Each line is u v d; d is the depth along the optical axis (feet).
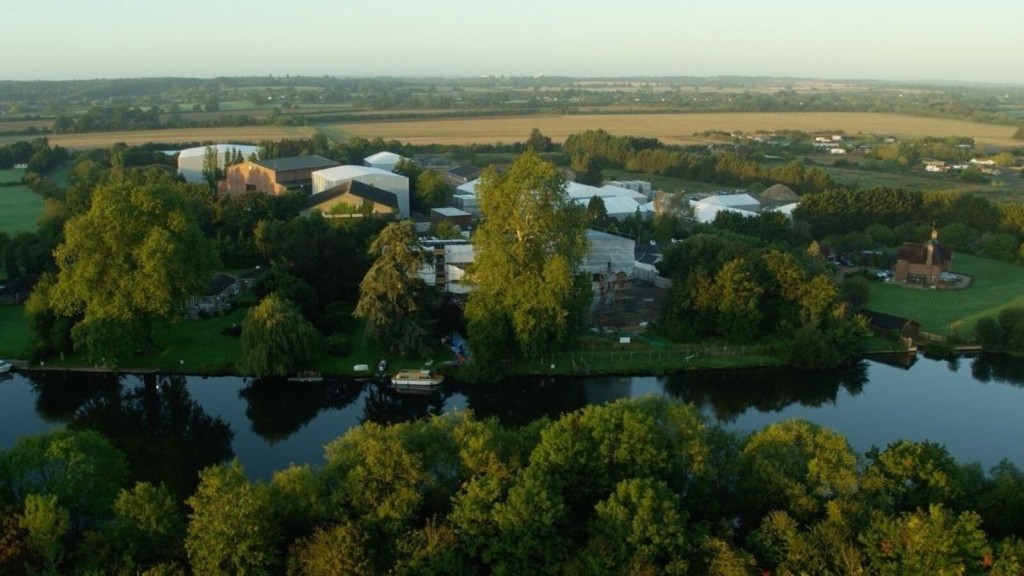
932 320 432.25
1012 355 388.37
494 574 172.24
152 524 175.01
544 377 355.15
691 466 196.34
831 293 391.65
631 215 653.71
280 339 341.82
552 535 176.35
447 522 181.06
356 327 404.57
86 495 187.93
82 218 345.92
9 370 351.46
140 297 339.16
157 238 339.98
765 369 367.86
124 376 350.64
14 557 164.86
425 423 222.07
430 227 573.74
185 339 383.04
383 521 177.47
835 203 628.69
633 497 176.76
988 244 579.89
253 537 168.45
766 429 208.23
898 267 512.63
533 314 346.13
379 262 363.76
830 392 344.49
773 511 182.91
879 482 190.19
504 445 206.90
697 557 175.22
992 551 167.73
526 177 355.77
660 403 218.18
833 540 173.68
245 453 288.30
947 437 299.17
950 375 365.81
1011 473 197.36
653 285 477.36
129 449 293.84
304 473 189.47
